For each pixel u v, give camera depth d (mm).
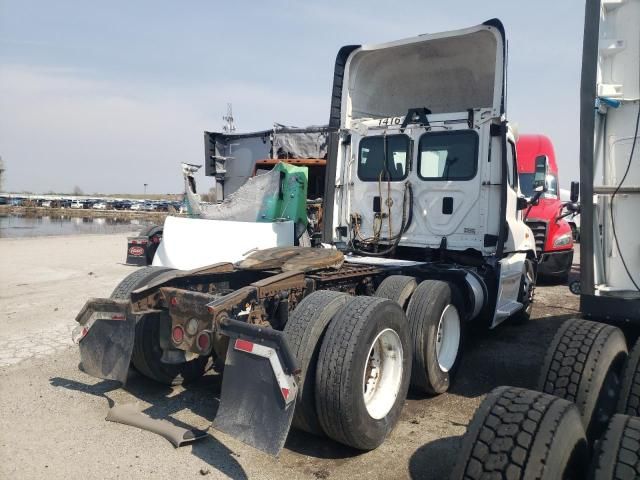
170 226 7344
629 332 3875
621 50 3914
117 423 4074
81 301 8477
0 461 3422
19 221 35688
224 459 3574
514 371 5691
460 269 5695
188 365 4961
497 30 5707
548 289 11289
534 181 7078
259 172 11070
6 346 6008
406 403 4781
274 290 4070
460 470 2293
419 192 6383
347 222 6898
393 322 3949
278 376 3102
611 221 4191
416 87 7152
